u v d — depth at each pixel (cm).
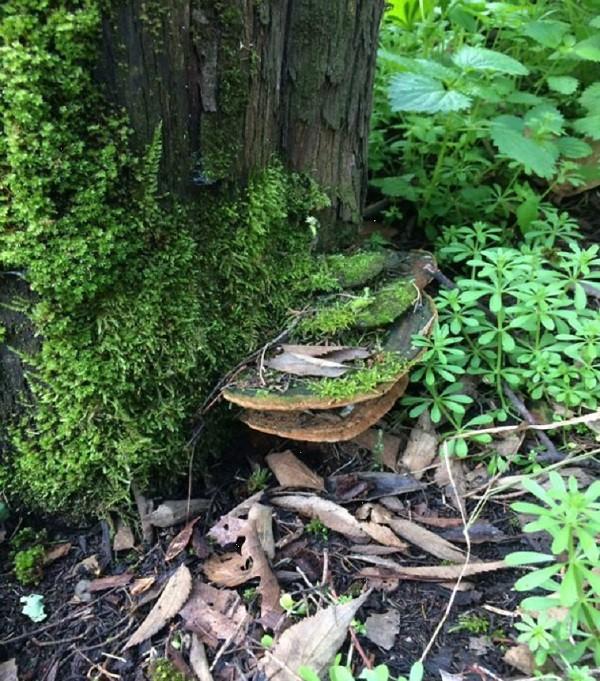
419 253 68
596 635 42
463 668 45
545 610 44
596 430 60
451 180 81
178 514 56
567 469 58
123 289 51
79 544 56
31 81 42
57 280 48
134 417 54
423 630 48
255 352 58
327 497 57
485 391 65
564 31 81
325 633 45
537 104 81
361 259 63
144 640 49
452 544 53
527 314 63
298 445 61
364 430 59
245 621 49
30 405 53
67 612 51
